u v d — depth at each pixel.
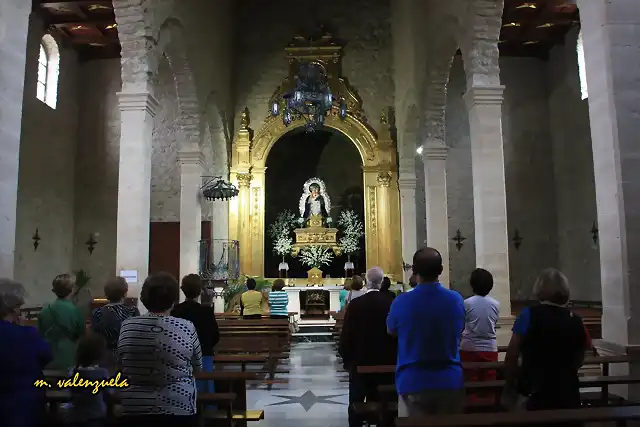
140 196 10.20
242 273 19.80
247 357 7.20
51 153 18.28
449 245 20.00
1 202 6.17
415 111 17.44
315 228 21.38
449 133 20.48
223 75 18.69
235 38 21.00
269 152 21.14
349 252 21.34
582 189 18.47
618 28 6.45
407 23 17.61
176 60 13.45
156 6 11.00
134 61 10.54
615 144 6.30
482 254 10.16
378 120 20.92
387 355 5.30
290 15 21.41
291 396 8.48
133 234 10.11
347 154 23.36
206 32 15.72
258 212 20.30
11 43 6.36
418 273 4.01
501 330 9.75
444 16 12.71
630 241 6.14
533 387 3.60
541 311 3.67
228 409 4.97
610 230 6.36
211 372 5.44
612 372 6.31
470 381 5.20
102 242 19.56
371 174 20.61
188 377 3.45
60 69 18.91
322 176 23.44
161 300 3.52
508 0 16.53
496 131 10.45
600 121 6.55
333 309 19.20
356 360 5.38
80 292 19.27
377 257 20.25
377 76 21.08
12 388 3.31
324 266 22.02
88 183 19.83
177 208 19.67
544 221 19.98
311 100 16.59
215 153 18.52
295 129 21.05
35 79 17.30
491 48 10.66
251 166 20.52
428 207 15.23
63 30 18.58
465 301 5.71
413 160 19.33
